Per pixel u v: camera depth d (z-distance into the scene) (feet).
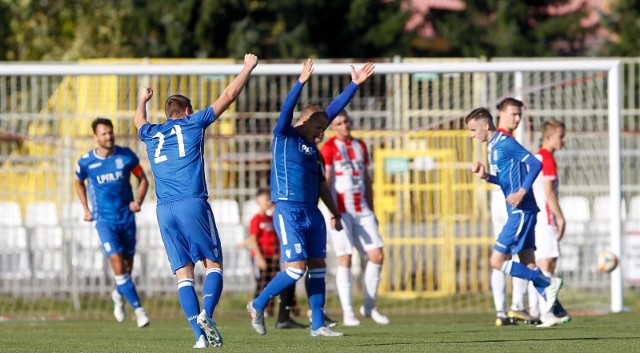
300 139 106.63
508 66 159.94
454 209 188.65
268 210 166.20
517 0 353.72
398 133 180.14
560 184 182.50
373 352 89.71
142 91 97.35
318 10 335.67
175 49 316.19
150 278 180.04
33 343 106.22
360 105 208.03
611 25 358.02
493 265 116.88
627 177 192.03
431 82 198.90
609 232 180.14
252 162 191.11
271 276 165.99
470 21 362.94
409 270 188.55
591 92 186.80
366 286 138.82
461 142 190.19
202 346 91.97
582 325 130.62
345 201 135.95
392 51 345.51
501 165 114.93
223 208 186.60
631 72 197.47
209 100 197.16
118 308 139.03
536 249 127.54
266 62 202.59
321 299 109.70
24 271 179.42
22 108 198.18
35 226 179.83
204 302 92.07
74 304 178.50
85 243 179.83
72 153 185.78
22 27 329.11
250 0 320.70
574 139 182.60
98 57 318.65
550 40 362.12
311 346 97.30
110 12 325.42
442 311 173.99
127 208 136.87
